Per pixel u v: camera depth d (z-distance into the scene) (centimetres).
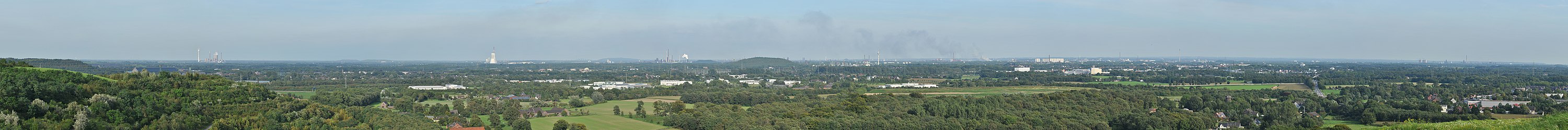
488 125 19562
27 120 14575
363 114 19788
